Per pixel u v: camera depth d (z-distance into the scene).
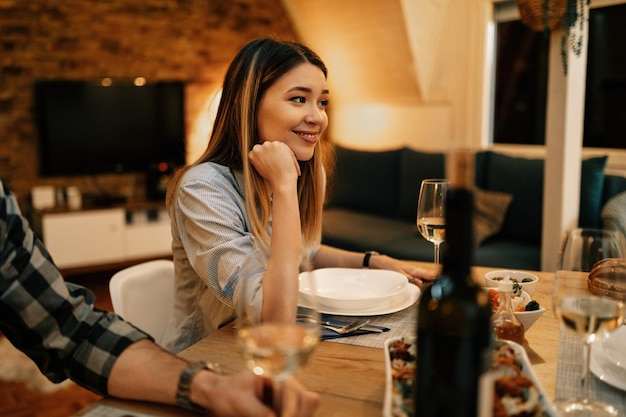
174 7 5.20
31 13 4.59
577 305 0.83
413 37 4.64
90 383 0.93
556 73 2.64
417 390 0.70
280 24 5.77
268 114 1.43
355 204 4.77
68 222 4.58
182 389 0.85
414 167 4.36
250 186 1.36
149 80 5.18
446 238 0.69
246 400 0.80
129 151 5.13
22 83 4.64
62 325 0.96
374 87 5.43
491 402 0.66
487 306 0.69
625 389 0.88
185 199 1.34
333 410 0.86
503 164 3.78
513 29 4.48
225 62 5.55
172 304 1.56
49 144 4.76
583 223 3.16
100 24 4.89
